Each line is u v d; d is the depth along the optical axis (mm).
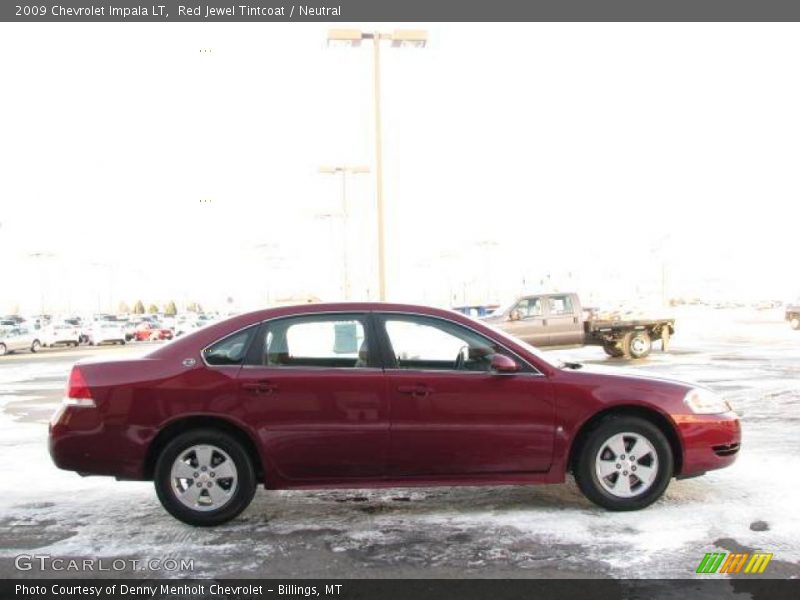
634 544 4625
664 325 19734
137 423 5043
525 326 17969
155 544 4781
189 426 5156
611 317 19531
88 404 5070
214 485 5070
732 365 16484
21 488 6309
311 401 5102
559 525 5012
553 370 5281
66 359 29328
